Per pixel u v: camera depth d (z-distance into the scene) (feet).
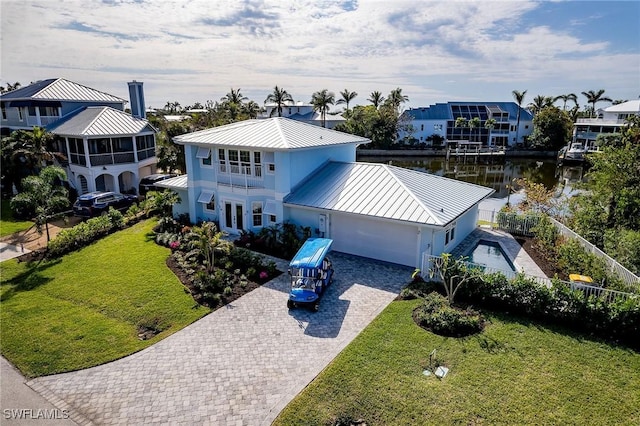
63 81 142.51
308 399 38.50
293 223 82.02
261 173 82.94
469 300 56.03
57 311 57.06
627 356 43.83
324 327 51.57
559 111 271.90
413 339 47.55
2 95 140.56
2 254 80.48
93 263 73.46
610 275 57.93
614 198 80.48
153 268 70.03
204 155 87.66
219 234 67.77
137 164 128.06
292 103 314.55
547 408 36.40
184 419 36.86
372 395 38.60
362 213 70.03
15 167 116.26
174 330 51.49
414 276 62.80
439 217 65.82
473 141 297.53
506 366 42.19
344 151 102.53
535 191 103.19
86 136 111.45
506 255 75.15
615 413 35.78
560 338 47.24
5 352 47.75
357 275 67.00
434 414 35.96
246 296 60.03
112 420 36.99
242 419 36.70
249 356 45.85
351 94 322.34
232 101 324.80
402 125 288.30
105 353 47.06
